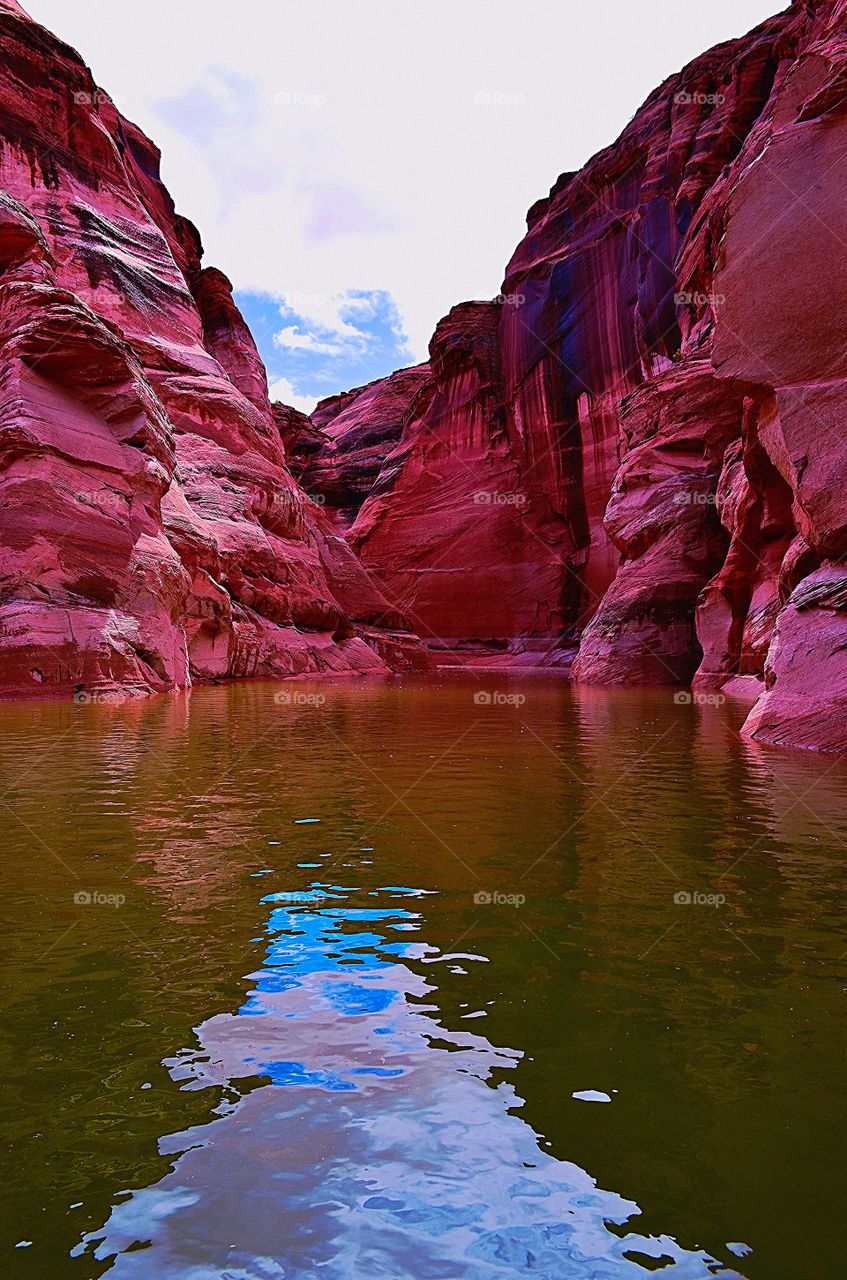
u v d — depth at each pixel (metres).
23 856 4.66
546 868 4.49
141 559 20.14
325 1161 1.93
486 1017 2.73
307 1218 1.72
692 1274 1.56
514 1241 1.66
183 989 2.93
